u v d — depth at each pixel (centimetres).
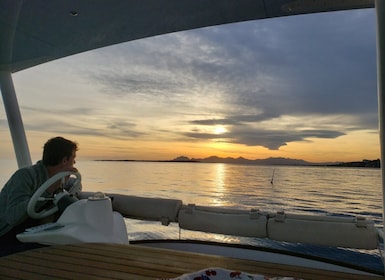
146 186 3216
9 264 106
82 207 140
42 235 132
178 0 210
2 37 242
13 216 143
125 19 238
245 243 187
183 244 199
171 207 187
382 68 99
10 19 222
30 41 261
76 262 108
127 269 102
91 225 138
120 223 162
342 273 102
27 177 155
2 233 147
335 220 152
